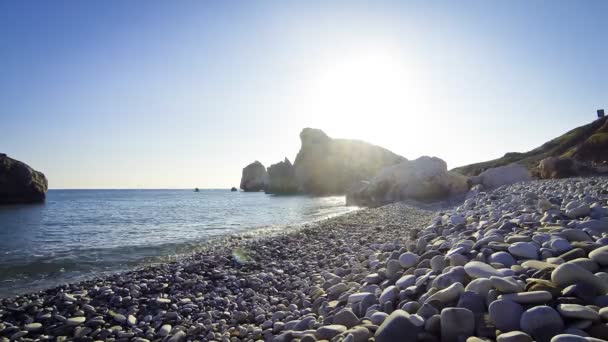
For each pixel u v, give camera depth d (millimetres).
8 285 9383
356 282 5742
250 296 6980
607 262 3189
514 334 2504
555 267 3355
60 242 16969
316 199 64125
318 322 4363
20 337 5562
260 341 4602
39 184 52375
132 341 5180
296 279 7762
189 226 23516
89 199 79250
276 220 26891
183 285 7949
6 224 26516
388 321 3242
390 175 38438
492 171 34875
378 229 15188
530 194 9117
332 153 85125
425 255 5062
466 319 2889
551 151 52438
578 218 5312
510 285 3094
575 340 2236
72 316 6320
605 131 41438
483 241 4559
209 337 5031
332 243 12531
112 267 11344
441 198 34625
